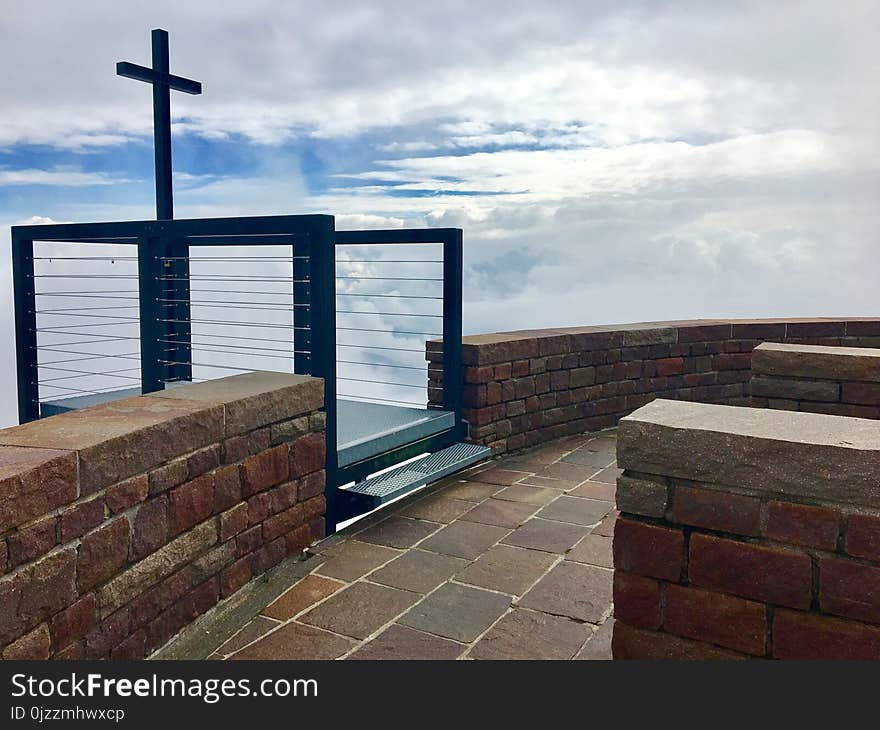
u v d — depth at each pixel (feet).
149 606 9.41
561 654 9.67
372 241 18.60
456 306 18.03
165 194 18.89
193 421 10.11
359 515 14.28
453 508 15.40
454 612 10.90
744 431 7.16
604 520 14.62
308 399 12.80
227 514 10.98
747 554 7.13
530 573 12.21
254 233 14.32
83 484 8.17
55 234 17.99
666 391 22.90
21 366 19.16
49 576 7.70
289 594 11.53
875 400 14.93
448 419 17.87
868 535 6.60
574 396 21.16
